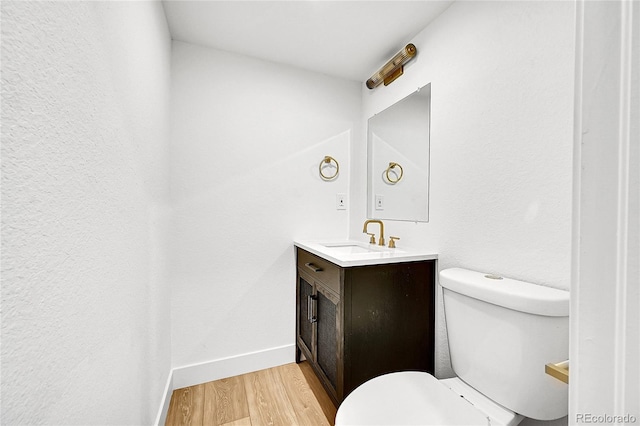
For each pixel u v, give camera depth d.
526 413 0.88
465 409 0.90
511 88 1.11
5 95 0.35
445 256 1.42
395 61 1.72
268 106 1.92
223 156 1.79
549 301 0.83
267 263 1.91
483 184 1.22
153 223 1.18
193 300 1.72
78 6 0.53
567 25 0.94
